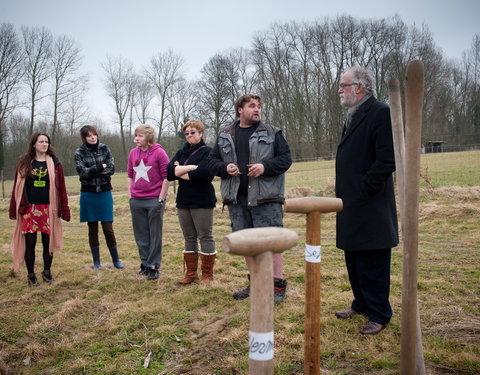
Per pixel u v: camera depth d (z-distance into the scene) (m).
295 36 35.88
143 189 4.61
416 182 1.74
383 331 2.87
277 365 2.50
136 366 2.66
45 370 2.71
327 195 10.74
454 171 13.15
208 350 2.82
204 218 4.24
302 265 4.99
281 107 34.53
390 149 2.73
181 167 4.16
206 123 36.53
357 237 2.87
